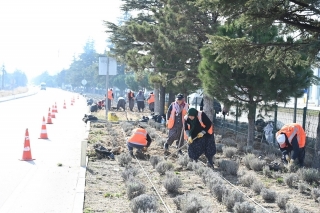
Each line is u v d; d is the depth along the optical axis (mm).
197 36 16938
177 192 8289
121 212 6801
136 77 22000
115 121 23328
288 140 10664
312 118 16641
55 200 7684
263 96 12953
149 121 22422
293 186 9156
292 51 9898
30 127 20516
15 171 10164
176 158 12266
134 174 9492
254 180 8977
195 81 17969
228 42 9570
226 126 20250
